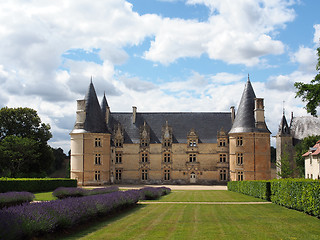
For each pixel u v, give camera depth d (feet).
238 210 73.92
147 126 210.38
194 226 53.36
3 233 35.17
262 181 101.30
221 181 201.57
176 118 217.56
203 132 209.56
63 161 362.33
